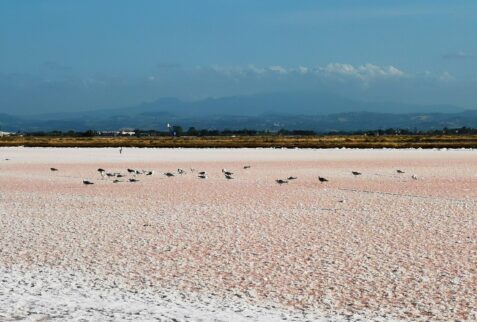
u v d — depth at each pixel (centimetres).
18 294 2247
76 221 3862
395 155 11881
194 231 3469
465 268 2572
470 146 15488
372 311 2041
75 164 9700
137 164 9694
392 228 3538
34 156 12075
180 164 9631
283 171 8081
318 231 3450
